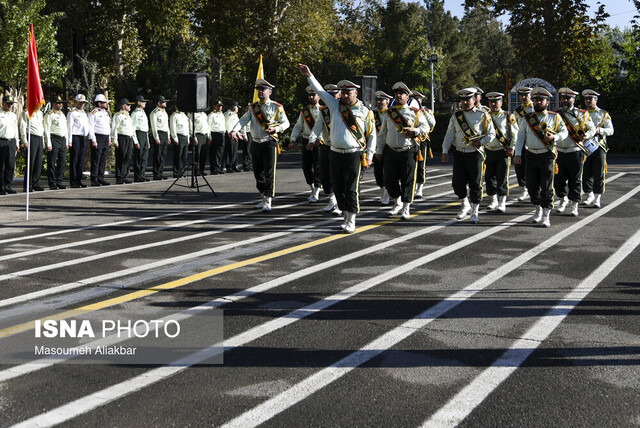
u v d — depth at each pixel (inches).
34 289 260.4
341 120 377.7
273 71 1552.7
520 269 294.4
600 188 482.6
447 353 192.7
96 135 647.1
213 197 557.3
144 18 1657.2
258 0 1491.1
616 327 215.5
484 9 1369.3
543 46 1280.8
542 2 1278.3
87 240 363.6
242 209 485.4
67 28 1533.0
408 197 430.9
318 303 242.1
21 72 916.0
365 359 187.9
